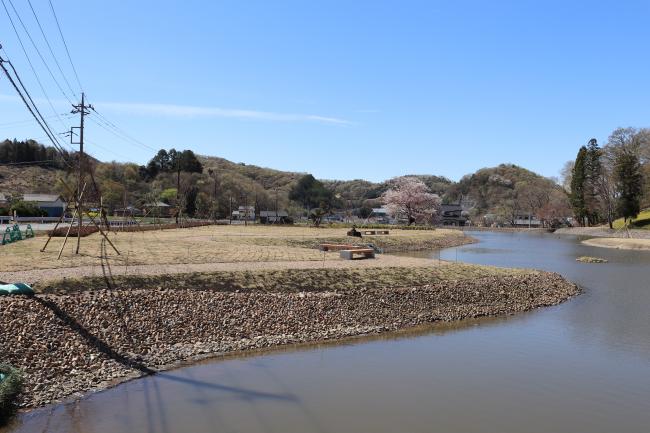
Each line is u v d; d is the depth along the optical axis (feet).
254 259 97.71
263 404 40.73
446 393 44.39
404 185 345.10
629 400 43.83
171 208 292.20
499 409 41.14
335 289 78.64
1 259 76.84
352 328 66.18
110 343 50.96
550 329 69.51
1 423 35.88
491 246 229.04
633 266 147.74
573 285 106.22
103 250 95.96
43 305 53.26
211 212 325.42
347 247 126.11
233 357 53.11
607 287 107.96
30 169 380.99
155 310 59.67
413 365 52.31
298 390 44.09
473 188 633.61
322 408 40.22
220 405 40.24
